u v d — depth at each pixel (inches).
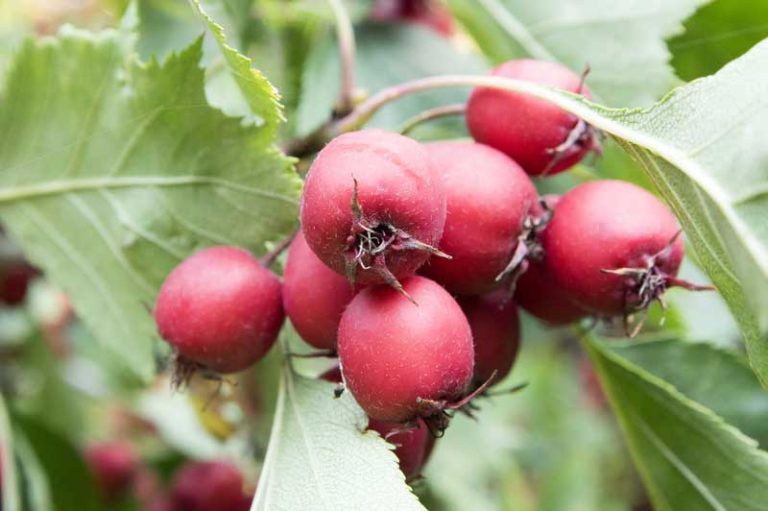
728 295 7.6
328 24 11.5
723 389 9.4
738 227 7.3
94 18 14.6
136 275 9.4
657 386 8.7
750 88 7.6
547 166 8.5
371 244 7.4
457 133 10.7
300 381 8.4
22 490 11.1
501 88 8.3
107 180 9.2
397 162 7.5
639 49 9.8
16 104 9.4
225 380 8.5
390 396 7.5
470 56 11.5
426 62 11.4
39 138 9.3
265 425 11.7
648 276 8.0
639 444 9.1
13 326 14.2
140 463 13.9
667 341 9.5
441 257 8.0
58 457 11.9
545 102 8.3
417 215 7.4
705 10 9.1
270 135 8.6
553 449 17.6
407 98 11.0
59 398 14.2
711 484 8.7
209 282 8.2
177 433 14.2
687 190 7.7
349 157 7.5
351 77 9.2
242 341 8.2
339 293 8.0
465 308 8.4
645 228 8.0
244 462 12.2
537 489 17.0
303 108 11.1
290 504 8.0
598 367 9.2
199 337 8.2
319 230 7.5
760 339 7.5
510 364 8.6
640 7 9.8
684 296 11.6
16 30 13.9
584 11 9.9
